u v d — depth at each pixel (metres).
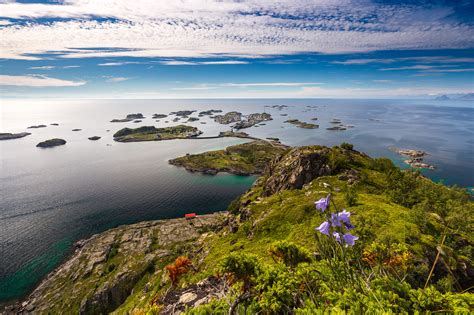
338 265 6.95
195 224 120.88
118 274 81.75
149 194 171.00
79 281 82.25
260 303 9.58
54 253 102.44
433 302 7.59
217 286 13.25
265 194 92.88
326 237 6.29
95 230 122.56
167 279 56.53
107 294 75.50
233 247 51.22
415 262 22.80
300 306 9.45
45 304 74.44
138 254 93.75
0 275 89.50
